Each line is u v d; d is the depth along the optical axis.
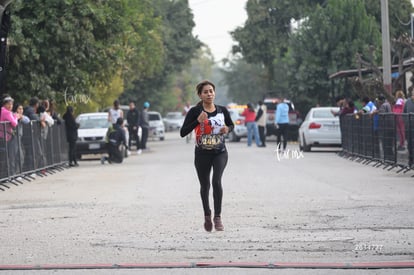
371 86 64.94
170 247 21.56
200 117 23.83
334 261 19.31
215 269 18.59
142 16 92.62
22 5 55.28
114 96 94.00
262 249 21.03
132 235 23.66
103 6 60.38
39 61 58.22
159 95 151.12
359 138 54.19
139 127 77.88
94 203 31.97
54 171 51.78
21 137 44.06
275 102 93.56
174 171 48.41
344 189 34.97
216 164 24.06
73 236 23.69
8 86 58.28
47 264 19.45
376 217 26.12
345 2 91.38
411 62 67.50
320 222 25.42
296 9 123.56
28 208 30.88
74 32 57.66
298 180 39.88
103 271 18.55
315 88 92.75
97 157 72.56
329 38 91.12
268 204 30.28
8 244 22.50
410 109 46.69
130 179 43.47
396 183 37.09
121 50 62.94
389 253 20.12
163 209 29.50
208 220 23.88
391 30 104.19
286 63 98.50
